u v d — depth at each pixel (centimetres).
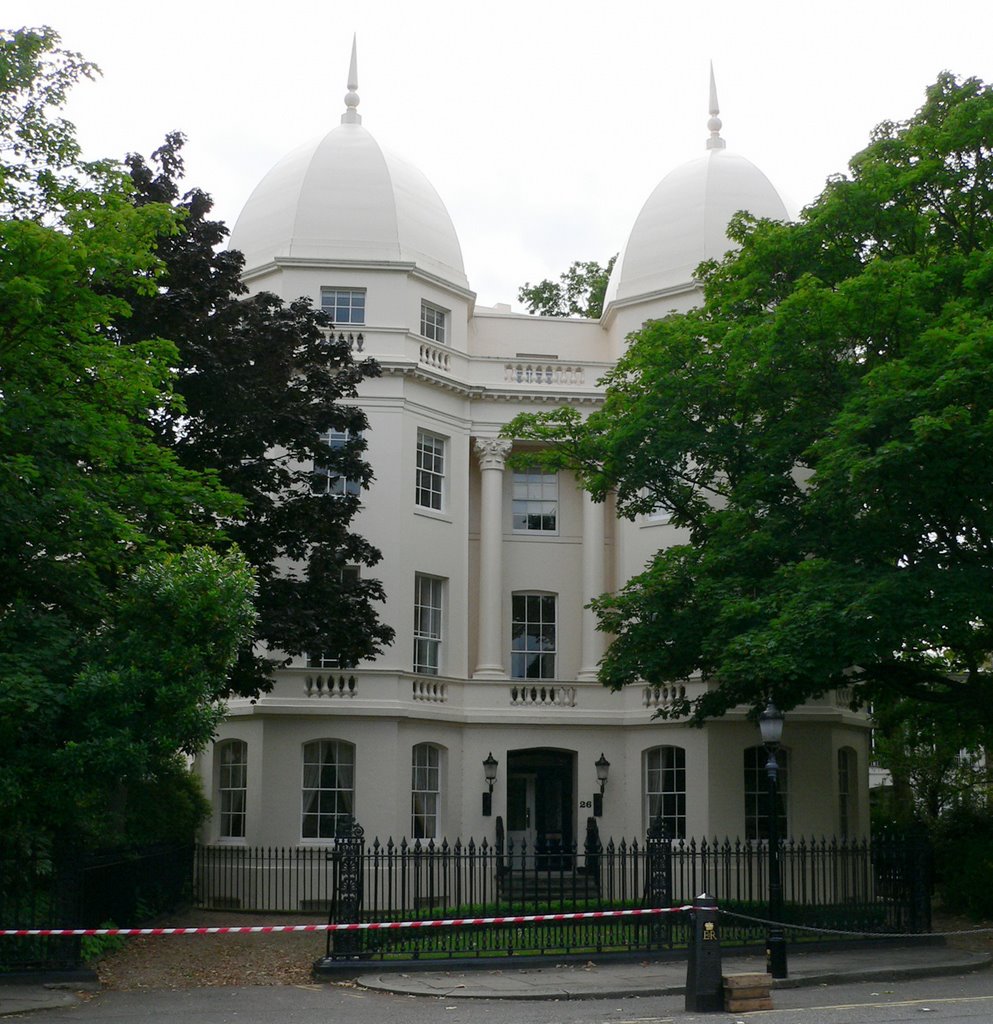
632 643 2823
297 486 3509
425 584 3656
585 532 3869
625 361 2958
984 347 2161
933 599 2300
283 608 2767
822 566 2377
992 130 2545
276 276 3709
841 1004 1786
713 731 3516
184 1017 1688
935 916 3219
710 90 4203
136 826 3042
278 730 3422
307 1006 1800
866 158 2706
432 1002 1856
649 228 4003
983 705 2606
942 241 2678
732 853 2559
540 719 3659
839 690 3575
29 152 2252
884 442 2317
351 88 4016
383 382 3594
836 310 2420
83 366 2178
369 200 3781
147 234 2267
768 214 3922
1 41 2200
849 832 3672
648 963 2211
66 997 1841
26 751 1961
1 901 1981
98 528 2144
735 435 2772
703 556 2731
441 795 3584
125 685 1961
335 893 2152
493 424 3819
